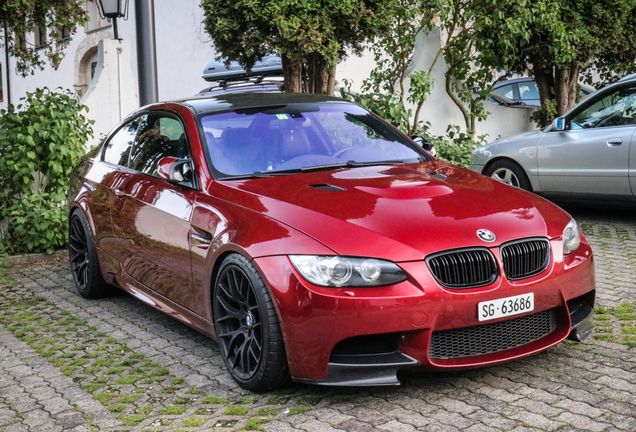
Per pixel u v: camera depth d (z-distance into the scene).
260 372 3.40
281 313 3.25
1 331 4.92
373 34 8.39
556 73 10.90
